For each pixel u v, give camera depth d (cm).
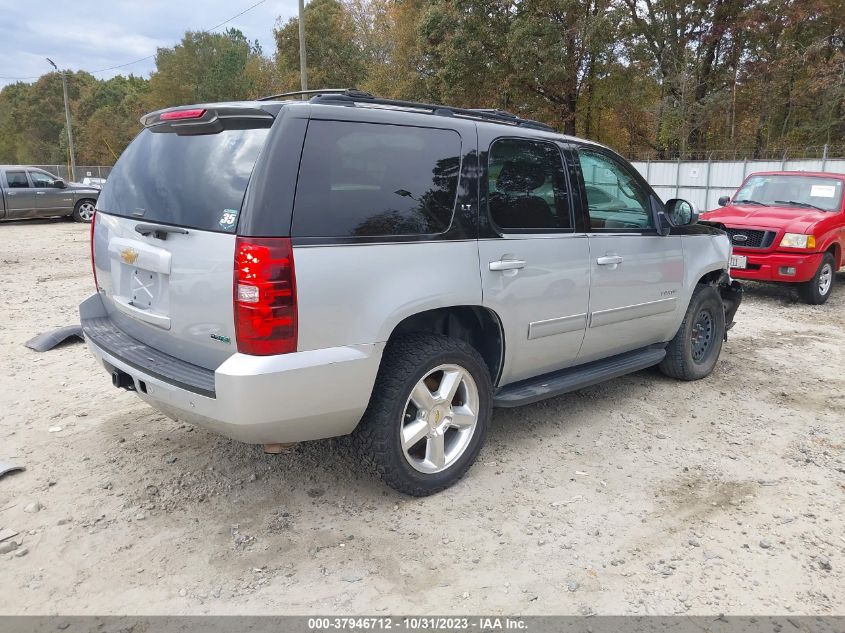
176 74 6700
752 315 858
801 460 418
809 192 1005
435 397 353
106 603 274
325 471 388
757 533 334
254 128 303
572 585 290
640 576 298
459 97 3105
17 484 368
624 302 461
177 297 311
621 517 346
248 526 331
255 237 280
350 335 305
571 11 2803
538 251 391
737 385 561
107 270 375
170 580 289
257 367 282
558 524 338
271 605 274
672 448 432
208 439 427
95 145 7562
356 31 5312
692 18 3183
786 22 3081
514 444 432
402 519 339
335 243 300
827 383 572
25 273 1068
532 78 2941
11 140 9950
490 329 385
